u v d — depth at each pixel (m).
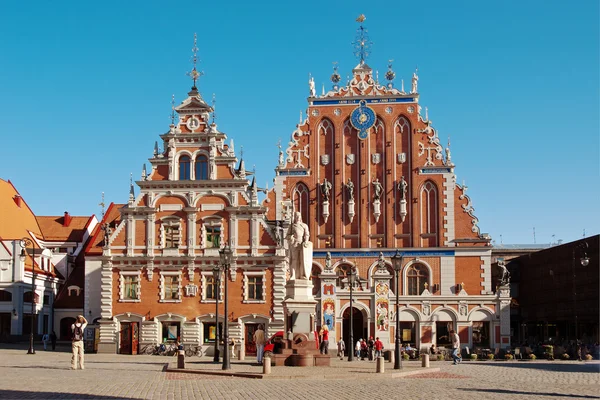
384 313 79.06
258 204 73.50
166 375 42.00
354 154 86.75
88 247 89.56
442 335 80.31
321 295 78.38
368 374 41.09
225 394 30.89
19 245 88.38
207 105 75.06
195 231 73.50
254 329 71.75
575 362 64.81
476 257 83.44
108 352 72.50
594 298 76.81
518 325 100.75
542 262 92.62
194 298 72.62
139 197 74.56
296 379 39.31
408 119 86.62
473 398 29.59
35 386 33.88
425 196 85.38
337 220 85.56
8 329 87.88
